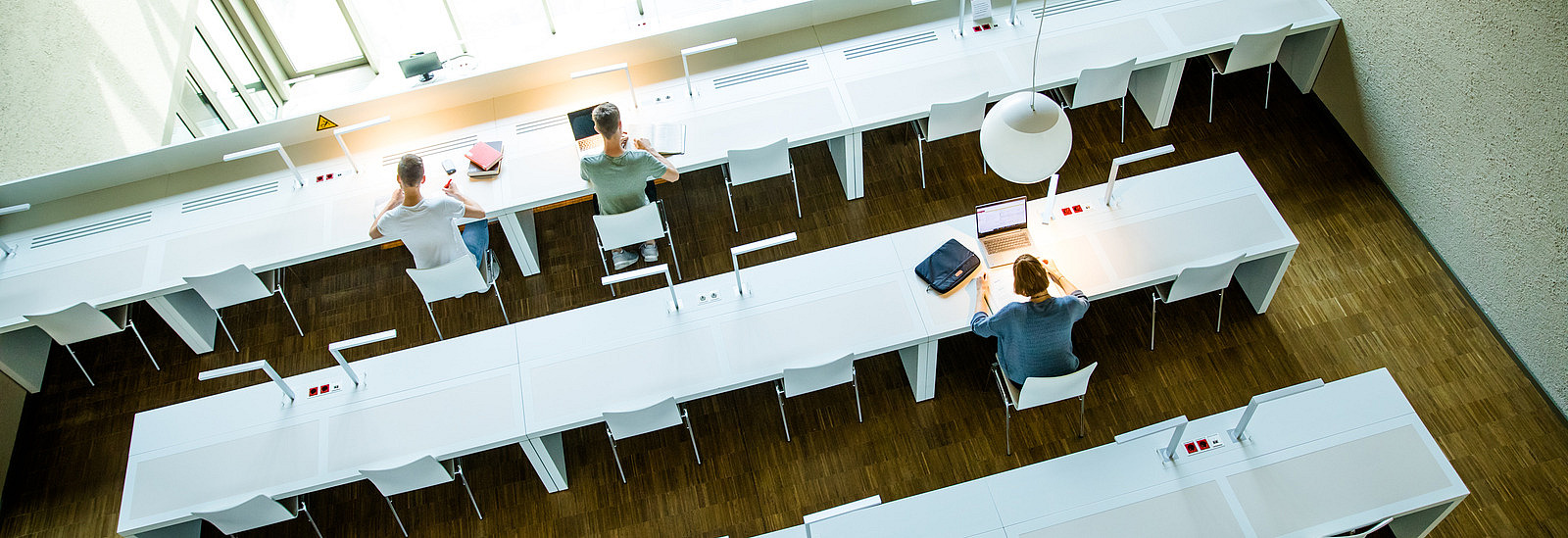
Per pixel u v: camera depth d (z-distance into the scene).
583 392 4.37
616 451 4.91
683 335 4.50
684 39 5.70
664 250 5.71
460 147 5.46
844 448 4.82
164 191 5.45
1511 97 4.38
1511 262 4.63
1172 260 4.55
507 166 5.31
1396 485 3.74
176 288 4.98
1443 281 5.10
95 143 5.92
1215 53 5.66
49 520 4.89
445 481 4.38
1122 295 5.28
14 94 5.34
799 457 4.82
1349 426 3.89
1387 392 3.96
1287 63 6.06
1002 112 3.42
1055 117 3.38
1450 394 4.70
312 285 5.75
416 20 8.35
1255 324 5.06
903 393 5.00
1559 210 4.26
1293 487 3.76
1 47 5.26
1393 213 5.40
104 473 5.04
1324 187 5.56
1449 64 4.71
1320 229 5.38
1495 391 4.69
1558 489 4.35
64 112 5.70
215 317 5.58
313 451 4.30
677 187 6.03
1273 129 5.86
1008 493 3.82
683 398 4.33
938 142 6.07
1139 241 4.63
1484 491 4.39
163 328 5.62
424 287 4.89
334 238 5.10
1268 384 4.83
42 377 5.32
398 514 4.80
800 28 5.84
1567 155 4.15
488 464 4.94
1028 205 4.84
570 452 4.94
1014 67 5.45
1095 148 5.92
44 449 5.15
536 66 5.60
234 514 4.13
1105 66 5.32
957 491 3.84
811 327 4.47
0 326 4.90
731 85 5.57
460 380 4.46
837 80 5.51
